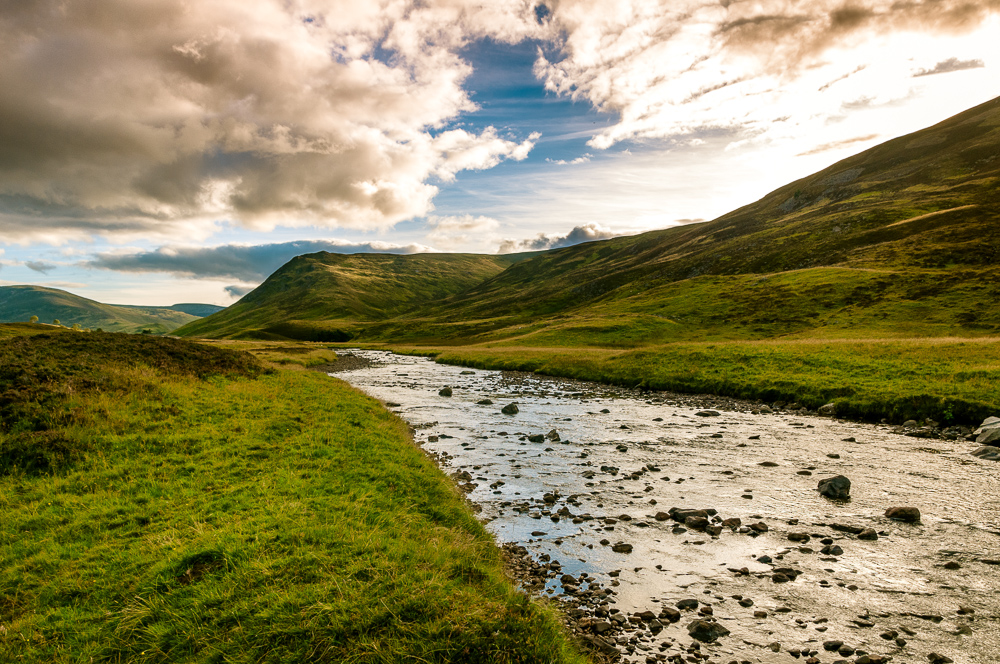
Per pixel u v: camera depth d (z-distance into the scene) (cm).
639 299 13188
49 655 710
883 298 8388
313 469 1556
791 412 3183
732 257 16062
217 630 743
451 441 2547
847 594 1055
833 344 4519
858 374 3516
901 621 955
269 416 2247
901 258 10388
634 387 4684
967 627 927
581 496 1698
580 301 19300
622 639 902
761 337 8219
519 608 820
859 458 2075
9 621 802
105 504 1254
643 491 1742
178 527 1109
